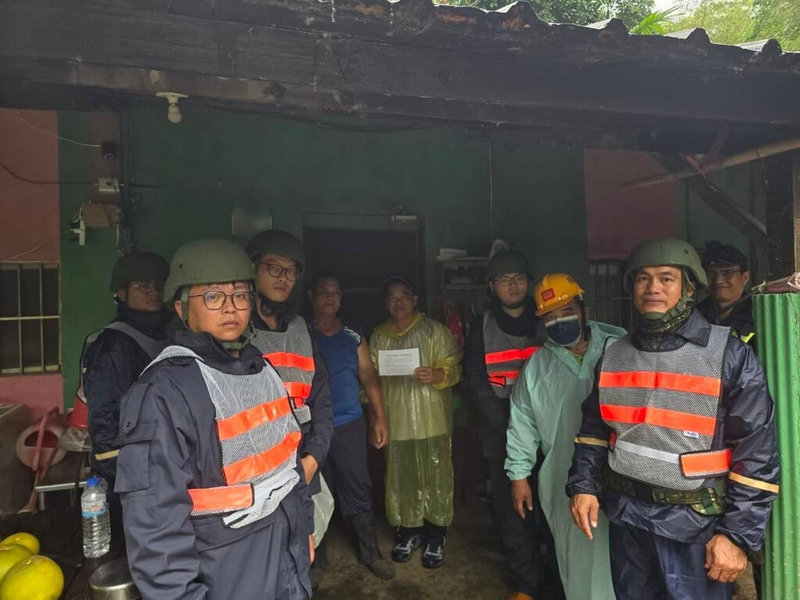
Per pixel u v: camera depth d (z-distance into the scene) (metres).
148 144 3.62
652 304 1.82
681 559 1.77
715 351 1.75
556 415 2.37
